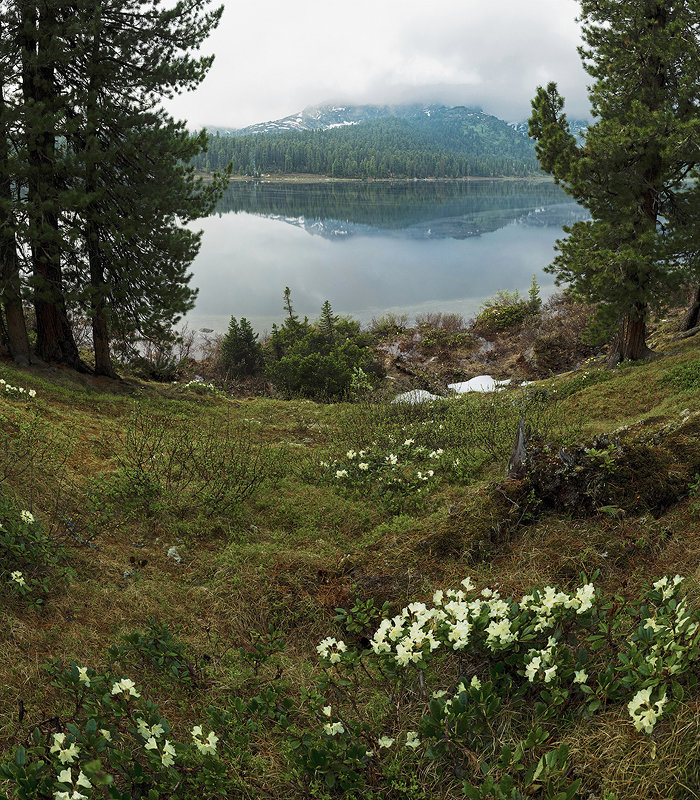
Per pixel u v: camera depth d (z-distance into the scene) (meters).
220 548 6.98
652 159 17.05
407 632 3.68
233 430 13.45
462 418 12.92
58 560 5.74
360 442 11.99
